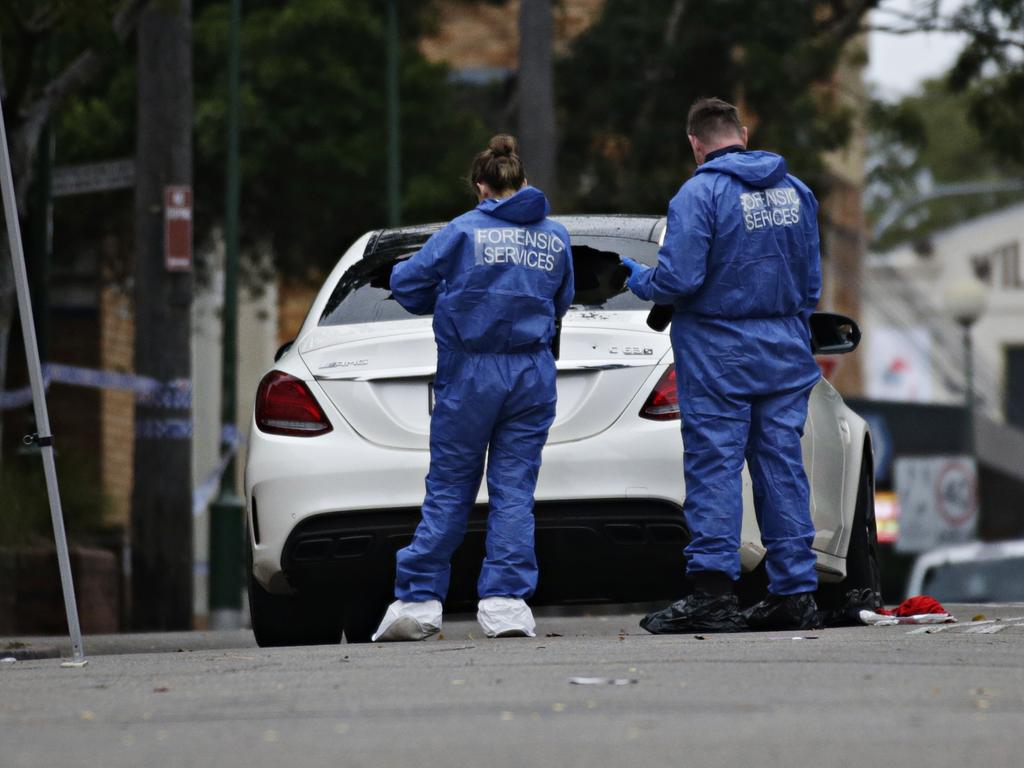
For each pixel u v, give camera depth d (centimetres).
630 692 2134
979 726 1858
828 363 6291
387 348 3159
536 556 3119
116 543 6675
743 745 1756
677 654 2539
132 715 2088
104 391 9981
